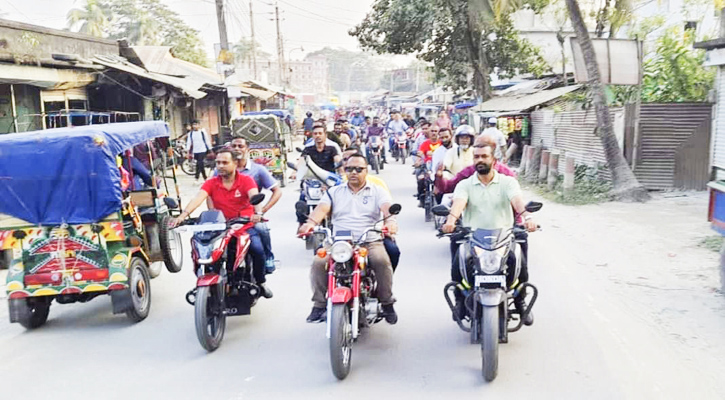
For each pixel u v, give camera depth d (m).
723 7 13.02
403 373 5.18
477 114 24.47
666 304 6.75
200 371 5.35
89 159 6.25
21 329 6.62
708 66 13.99
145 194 7.57
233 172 6.59
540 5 23.53
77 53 16.62
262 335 6.19
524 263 5.38
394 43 27.42
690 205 12.83
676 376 4.98
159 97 18.73
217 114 31.06
